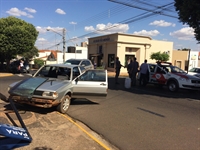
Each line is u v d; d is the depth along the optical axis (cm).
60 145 386
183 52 3612
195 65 3612
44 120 524
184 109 729
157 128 515
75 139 418
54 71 717
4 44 1847
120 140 435
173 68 1246
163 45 3156
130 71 1316
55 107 607
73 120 563
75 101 786
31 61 4697
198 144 425
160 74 1205
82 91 677
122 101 825
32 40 2016
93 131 488
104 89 686
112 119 577
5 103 669
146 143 423
